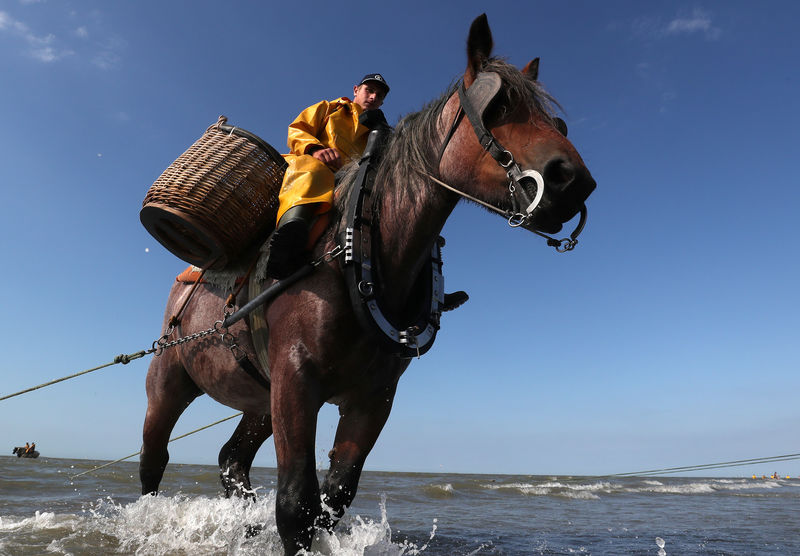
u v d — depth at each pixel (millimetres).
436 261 2799
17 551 2979
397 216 2404
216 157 2678
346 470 2570
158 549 3135
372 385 2516
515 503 10625
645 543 4703
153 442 3605
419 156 2361
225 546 3193
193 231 2590
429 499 11164
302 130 2924
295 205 2441
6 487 8453
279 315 2412
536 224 1956
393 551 2619
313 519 2146
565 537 5066
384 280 2428
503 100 2107
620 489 19438
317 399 2299
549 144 1967
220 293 3020
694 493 18094
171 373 3492
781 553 4172
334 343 2301
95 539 3387
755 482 41844
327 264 2391
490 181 2072
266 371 2721
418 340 2482
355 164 2711
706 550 4297
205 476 14180
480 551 3986
